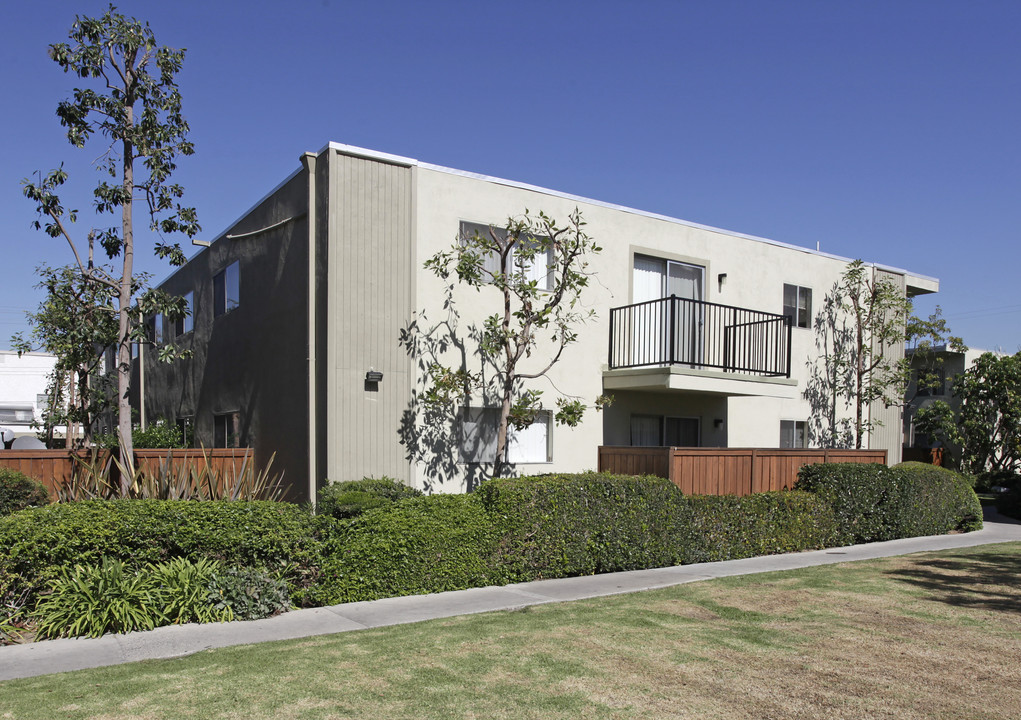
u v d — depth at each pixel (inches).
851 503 509.0
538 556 366.9
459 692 202.5
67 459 416.8
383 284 443.5
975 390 979.9
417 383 452.4
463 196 476.1
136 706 189.0
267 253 512.7
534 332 499.5
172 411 744.3
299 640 252.5
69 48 372.5
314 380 437.7
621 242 546.9
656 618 287.3
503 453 442.6
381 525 329.4
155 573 282.8
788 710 196.1
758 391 547.2
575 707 194.1
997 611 306.5
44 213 382.0
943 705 201.5
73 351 526.9
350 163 436.8
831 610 306.2
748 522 452.8
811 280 671.1
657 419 567.8
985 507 816.3
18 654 236.7
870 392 685.9
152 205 401.7
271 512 312.5
